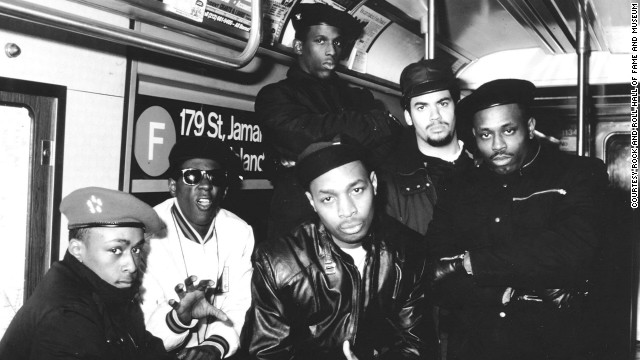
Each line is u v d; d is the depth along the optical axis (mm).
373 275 1726
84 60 1802
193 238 2031
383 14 3303
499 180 1854
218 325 2012
